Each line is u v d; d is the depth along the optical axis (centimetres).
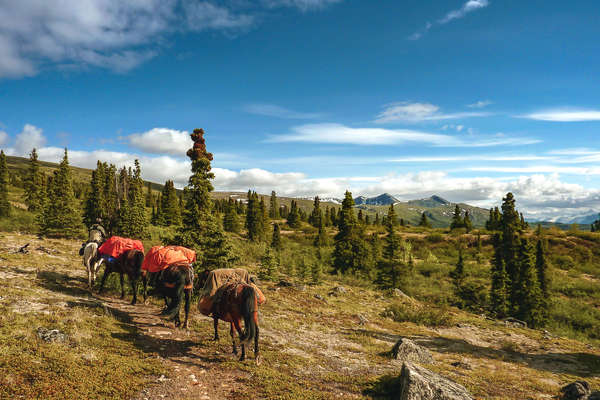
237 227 6956
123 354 764
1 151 5978
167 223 5853
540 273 3622
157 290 998
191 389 661
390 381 802
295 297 1983
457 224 9500
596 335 2731
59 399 527
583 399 859
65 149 4538
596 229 10000
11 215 3422
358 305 2142
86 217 3597
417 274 4412
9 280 1101
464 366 1127
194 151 1463
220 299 830
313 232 8756
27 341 689
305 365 908
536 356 1447
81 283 1306
